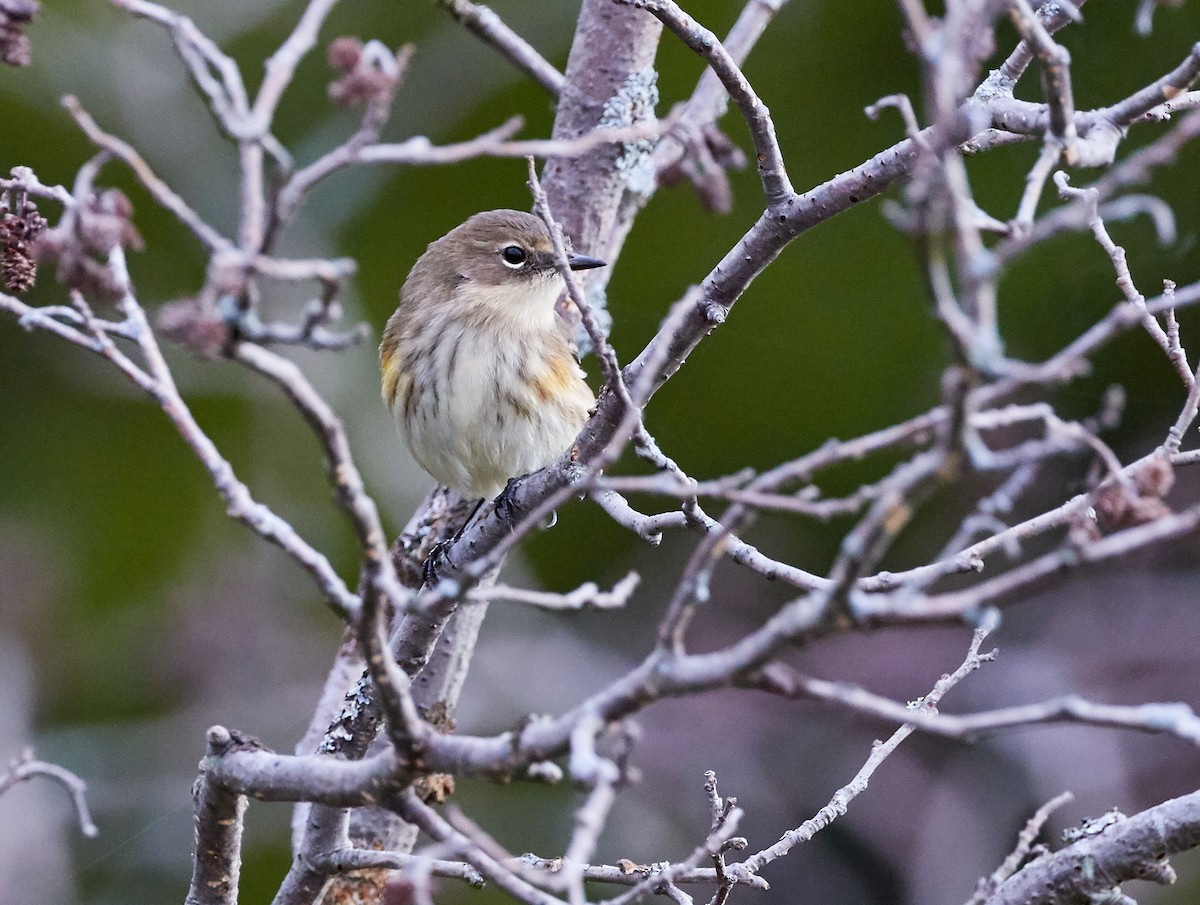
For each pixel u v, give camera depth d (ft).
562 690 47.42
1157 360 44.70
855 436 47.73
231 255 10.90
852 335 45.83
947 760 45.47
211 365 46.93
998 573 46.29
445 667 25.26
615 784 12.00
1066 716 11.64
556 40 44.60
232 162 45.39
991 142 19.31
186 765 44.32
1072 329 44.70
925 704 20.25
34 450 47.50
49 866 40.42
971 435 11.10
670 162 27.89
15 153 44.55
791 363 46.55
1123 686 45.19
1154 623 46.50
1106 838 18.90
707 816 44.62
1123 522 13.00
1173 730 11.43
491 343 28.27
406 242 46.03
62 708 46.14
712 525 18.88
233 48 44.11
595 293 28.48
